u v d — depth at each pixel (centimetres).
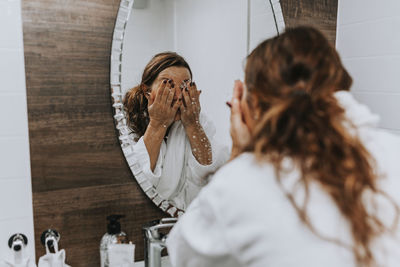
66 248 97
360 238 46
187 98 103
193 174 107
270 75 54
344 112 52
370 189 49
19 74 86
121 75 94
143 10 94
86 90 93
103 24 92
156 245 93
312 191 48
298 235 47
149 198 105
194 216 58
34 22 85
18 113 88
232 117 66
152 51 97
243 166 54
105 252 94
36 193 92
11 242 90
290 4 117
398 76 112
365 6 119
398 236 49
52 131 91
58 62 89
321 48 54
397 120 114
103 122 96
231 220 51
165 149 102
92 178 97
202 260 55
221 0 104
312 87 52
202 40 103
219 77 108
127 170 101
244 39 111
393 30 112
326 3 124
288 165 50
